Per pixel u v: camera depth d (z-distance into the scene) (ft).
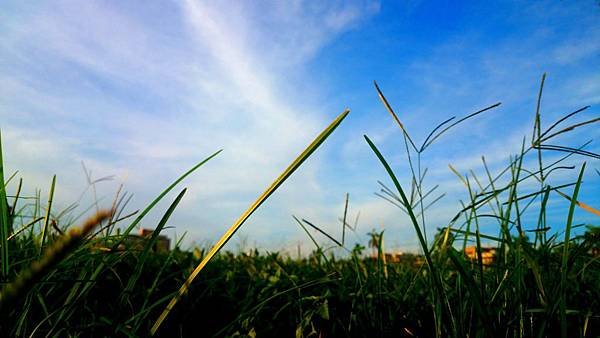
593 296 5.96
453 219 5.53
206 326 7.02
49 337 4.96
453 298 6.21
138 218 4.94
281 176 3.78
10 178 5.98
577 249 5.21
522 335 4.91
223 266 11.41
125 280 7.79
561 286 4.31
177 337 6.53
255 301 8.04
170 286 8.31
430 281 6.67
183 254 12.06
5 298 1.35
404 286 8.27
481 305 4.47
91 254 5.62
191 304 7.35
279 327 7.02
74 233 1.41
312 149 3.66
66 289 6.48
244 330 6.23
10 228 5.86
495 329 4.88
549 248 5.66
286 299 8.20
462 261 5.75
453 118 5.53
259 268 12.53
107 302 6.77
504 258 5.64
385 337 6.28
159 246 12.30
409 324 6.36
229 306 7.89
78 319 5.76
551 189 5.16
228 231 4.07
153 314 6.88
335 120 3.62
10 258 6.57
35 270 1.38
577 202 4.97
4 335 4.46
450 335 5.35
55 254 1.39
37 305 5.91
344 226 6.95
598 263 6.34
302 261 14.97
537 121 5.18
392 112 5.34
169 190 4.86
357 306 7.06
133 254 8.55
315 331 6.27
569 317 5.71
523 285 5.50
